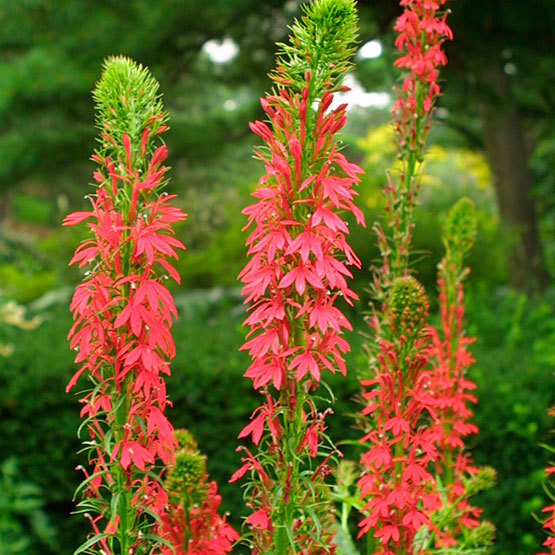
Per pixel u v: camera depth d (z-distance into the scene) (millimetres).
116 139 1060
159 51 8242
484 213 9422
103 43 7840
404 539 1264
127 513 1017
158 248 983
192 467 1014
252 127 1064
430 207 8852
